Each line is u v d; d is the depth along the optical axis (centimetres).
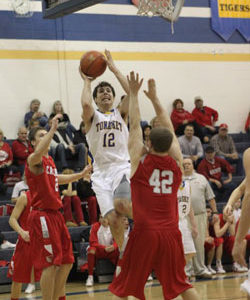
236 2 2131
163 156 632
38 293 1173
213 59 2095
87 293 1124
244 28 2133
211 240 1352
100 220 1303
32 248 786
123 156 801
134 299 1005
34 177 784
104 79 1922
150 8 999
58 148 1617
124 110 814
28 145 1636
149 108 1994
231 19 2122
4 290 1221
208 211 1407
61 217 808
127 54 1980
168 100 2027
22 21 1847
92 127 797
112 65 814
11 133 1808
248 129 2080
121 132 804
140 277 616
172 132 673
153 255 617
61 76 1883
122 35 1977
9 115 1811
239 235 522
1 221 1388
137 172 624
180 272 628
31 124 1623
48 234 777
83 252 1316
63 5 1074
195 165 1772
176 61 2045
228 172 1731
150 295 1058
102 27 1952
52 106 1861
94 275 1363
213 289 1103
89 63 780
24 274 872
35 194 791
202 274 1302
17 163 1619
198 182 1346
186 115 1964
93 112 798
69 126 1739
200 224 1323
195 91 2066
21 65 1838
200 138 1917
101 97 827
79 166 1648
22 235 861
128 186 766
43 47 1867
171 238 621
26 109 1831
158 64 2020
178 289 616
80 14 1920
